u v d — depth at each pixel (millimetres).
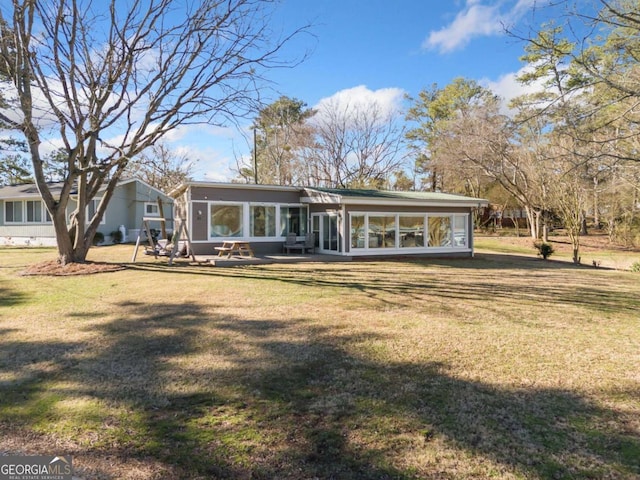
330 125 32656
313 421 3357
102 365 4637
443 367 4539
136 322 6480
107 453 2906
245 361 4738
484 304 7957
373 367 4543
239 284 10070
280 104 23875
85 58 11445
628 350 5160
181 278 11023
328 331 5953
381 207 17422
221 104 12078
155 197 27062
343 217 16688
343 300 8180
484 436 3111
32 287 9703
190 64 11891
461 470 2689
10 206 24859
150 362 4723
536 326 6332
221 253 15328
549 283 10992
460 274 12641
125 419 3400
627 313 7336
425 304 7887
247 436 3127
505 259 18953
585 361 4746
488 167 27859
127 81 11656
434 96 38844
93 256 16672
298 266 14094
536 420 3357
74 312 7191
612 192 23875
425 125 39281
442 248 18828
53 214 12492
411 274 12344
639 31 8719
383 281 10797
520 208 38375
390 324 6355
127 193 25828
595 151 11867
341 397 3799
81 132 11984
